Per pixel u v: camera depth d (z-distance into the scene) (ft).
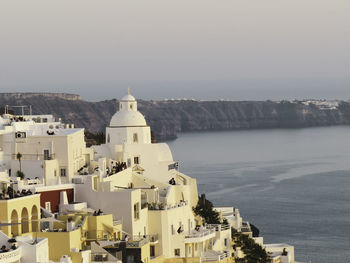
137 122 475.31
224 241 405.59
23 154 368.27
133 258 303.89
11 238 253.85
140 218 350.23
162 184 410.72
